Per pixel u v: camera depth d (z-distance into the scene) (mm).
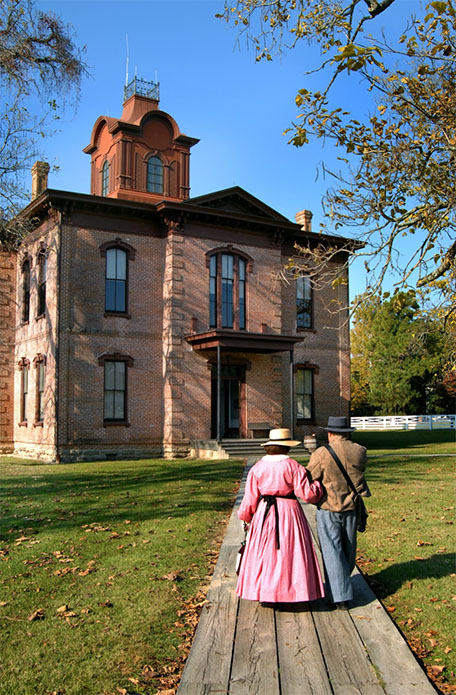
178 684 5160
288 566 6469
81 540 10336
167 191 32000
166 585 7781
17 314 30828
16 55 20469
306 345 31500
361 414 61531
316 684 4941
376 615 6469
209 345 26375
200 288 27938
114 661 5656
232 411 29406
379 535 10297
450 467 20375
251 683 4957
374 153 13086
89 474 19859
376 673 5137
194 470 20703
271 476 6680
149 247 27844
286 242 30953
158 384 27594
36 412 27656
